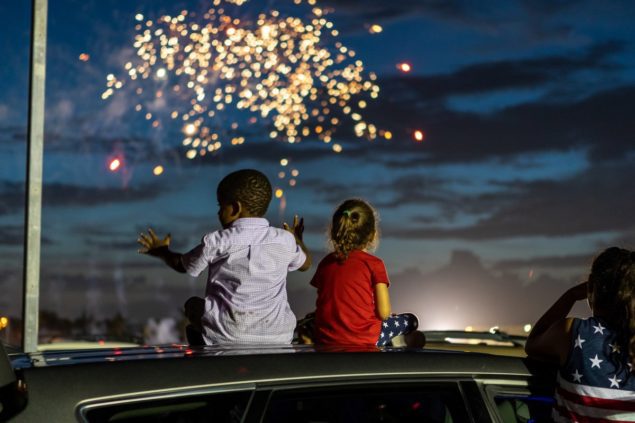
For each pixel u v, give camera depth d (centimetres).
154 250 402
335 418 264
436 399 280
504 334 537
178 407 248
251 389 256
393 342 450
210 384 252
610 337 309
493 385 293
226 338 384
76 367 248
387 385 274
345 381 268
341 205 443
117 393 242
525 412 306
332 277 431
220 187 406
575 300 338
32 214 761
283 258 400
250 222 400
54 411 233
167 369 253
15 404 232
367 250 441
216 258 393
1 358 237
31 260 750
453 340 549
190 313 404
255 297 388
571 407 306
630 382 304
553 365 316
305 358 271
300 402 262
